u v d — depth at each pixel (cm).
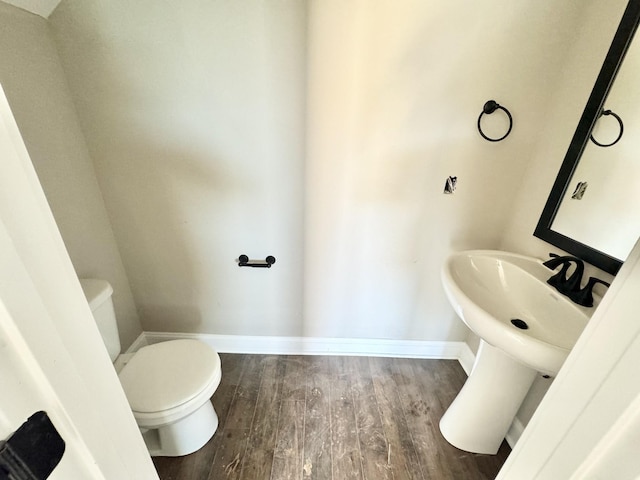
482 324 89
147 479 55
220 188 139
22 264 29
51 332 32
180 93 121
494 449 130
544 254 122
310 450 130
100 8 107
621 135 92
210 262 156
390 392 160
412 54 117
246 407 149
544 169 125
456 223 147
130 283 159
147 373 114
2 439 28
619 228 91
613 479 38
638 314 36
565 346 92
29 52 103
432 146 132
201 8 109
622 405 36
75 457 37
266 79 120
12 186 28
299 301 167
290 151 132
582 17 109
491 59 117
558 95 120
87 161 129
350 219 146
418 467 126
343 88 122
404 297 166
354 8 110
